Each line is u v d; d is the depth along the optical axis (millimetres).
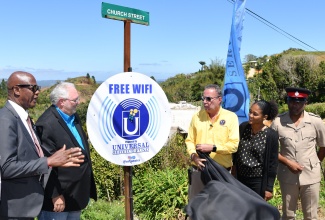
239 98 4395
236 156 3664
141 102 3328
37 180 2746
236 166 3682
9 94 2705
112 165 6934
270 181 3539
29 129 2766
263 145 3510
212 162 3166
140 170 6723
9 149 2494
